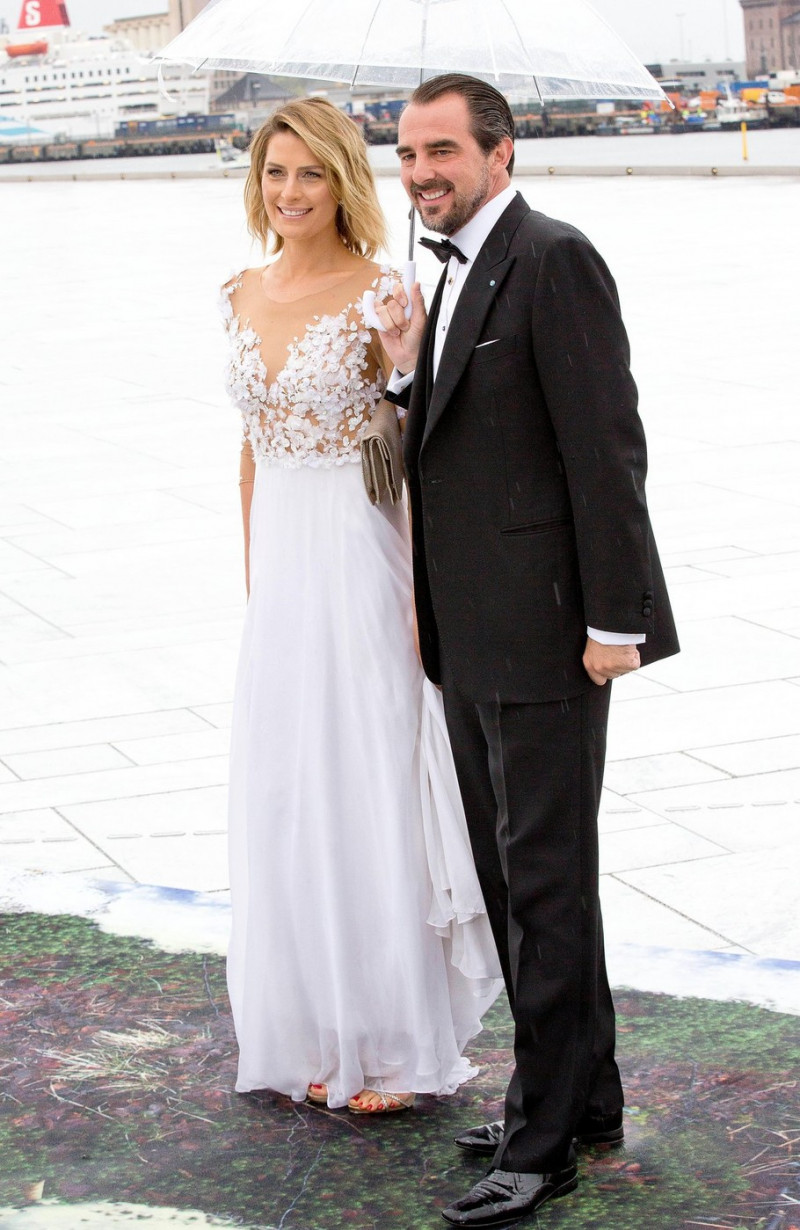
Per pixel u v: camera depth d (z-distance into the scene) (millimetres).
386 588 6758
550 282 5711
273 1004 6883
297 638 6832
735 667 12375
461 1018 7098
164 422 23578
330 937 6781
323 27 7133
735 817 9742
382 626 6727
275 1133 6734
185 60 7453
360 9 7102
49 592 15117
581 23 6922
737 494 17688
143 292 40062
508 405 5879
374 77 7352
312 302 6781
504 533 6000
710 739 10984
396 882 6727
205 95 181500
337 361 6648
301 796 6809
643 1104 6789
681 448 20094
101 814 10109
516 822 6133
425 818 6734
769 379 24172
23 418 24328
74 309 37344
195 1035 7562
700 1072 7008
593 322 5727
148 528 17422
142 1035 7566
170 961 8258
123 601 14742
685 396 23297
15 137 191875
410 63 6922
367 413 6770
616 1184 6234
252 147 6824
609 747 10938
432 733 6703
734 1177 6234
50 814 10125
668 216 50188
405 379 6383
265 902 6859
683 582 14625
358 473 6746
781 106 131625
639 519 5816
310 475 6801
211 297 38344
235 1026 7375
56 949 8398
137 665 12922
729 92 133000
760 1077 6949
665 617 6203
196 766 10836
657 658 6172
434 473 6102
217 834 9789
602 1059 6422
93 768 10852
